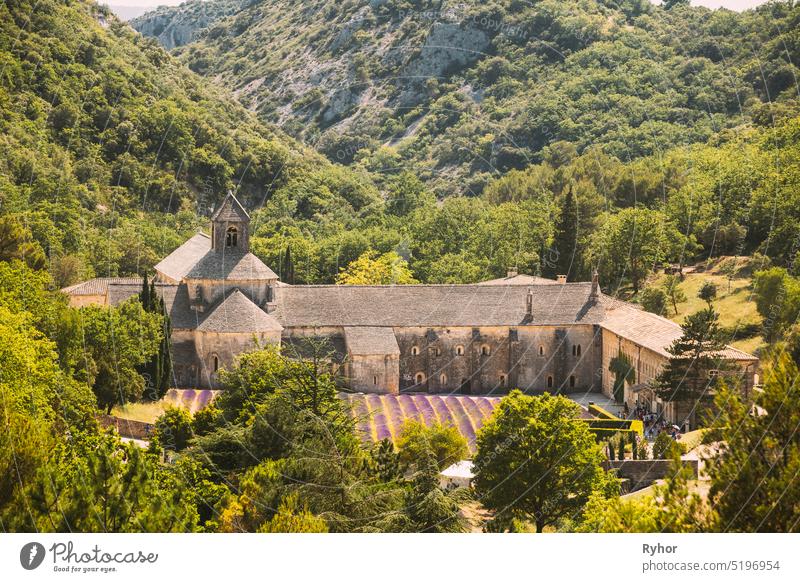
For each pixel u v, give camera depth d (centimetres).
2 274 11912
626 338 14788
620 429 11969
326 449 8275
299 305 15788
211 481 8612
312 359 14125
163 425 10112
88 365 11631
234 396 10812
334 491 7619
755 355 14400
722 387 7231
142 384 12662
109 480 6700
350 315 15788
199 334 14775
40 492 6588
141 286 15425
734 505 6334
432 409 13638
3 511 6462
